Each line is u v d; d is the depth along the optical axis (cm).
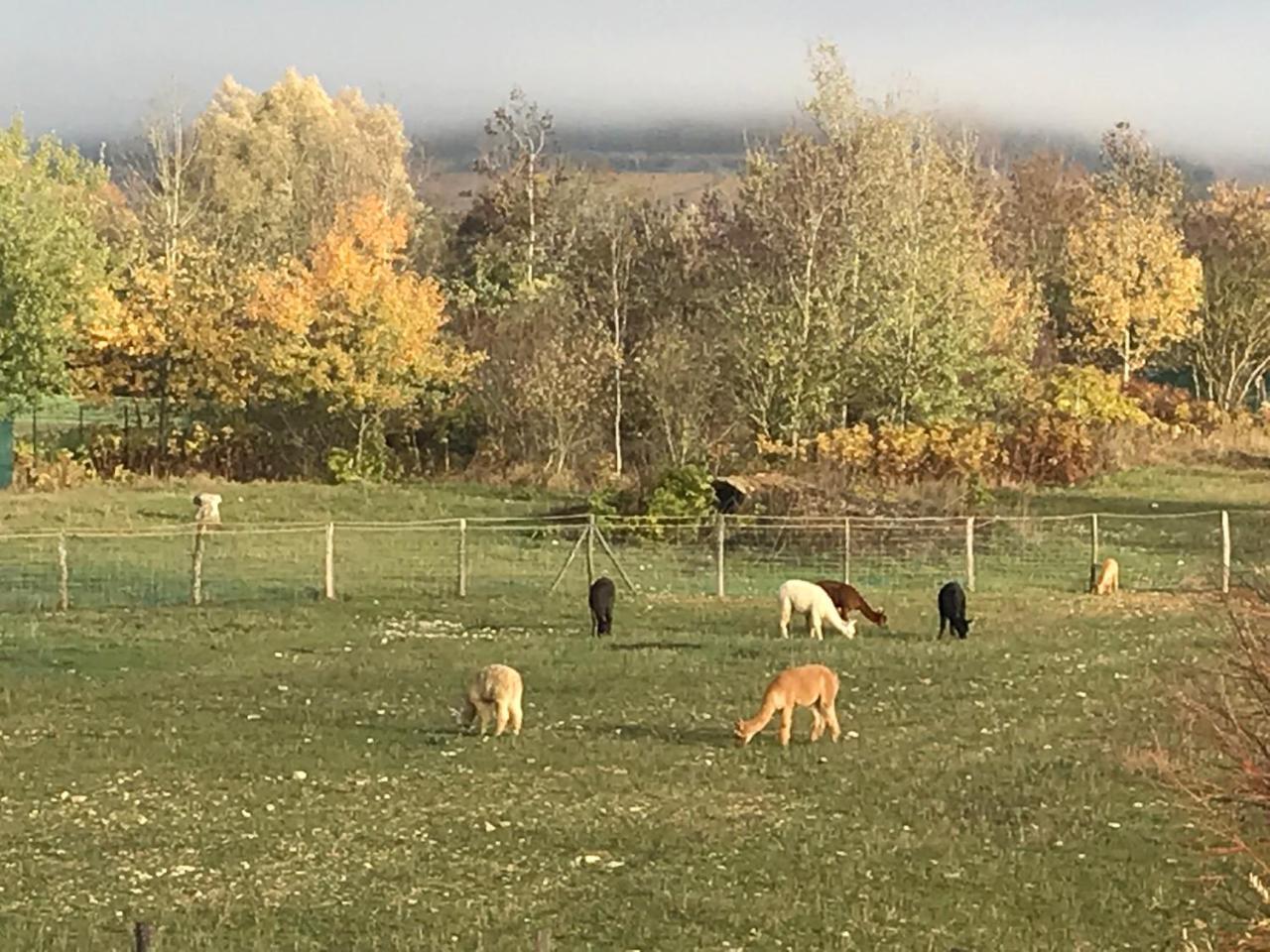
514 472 5203
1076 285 7212
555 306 5609
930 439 4850
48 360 4828
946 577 3541
